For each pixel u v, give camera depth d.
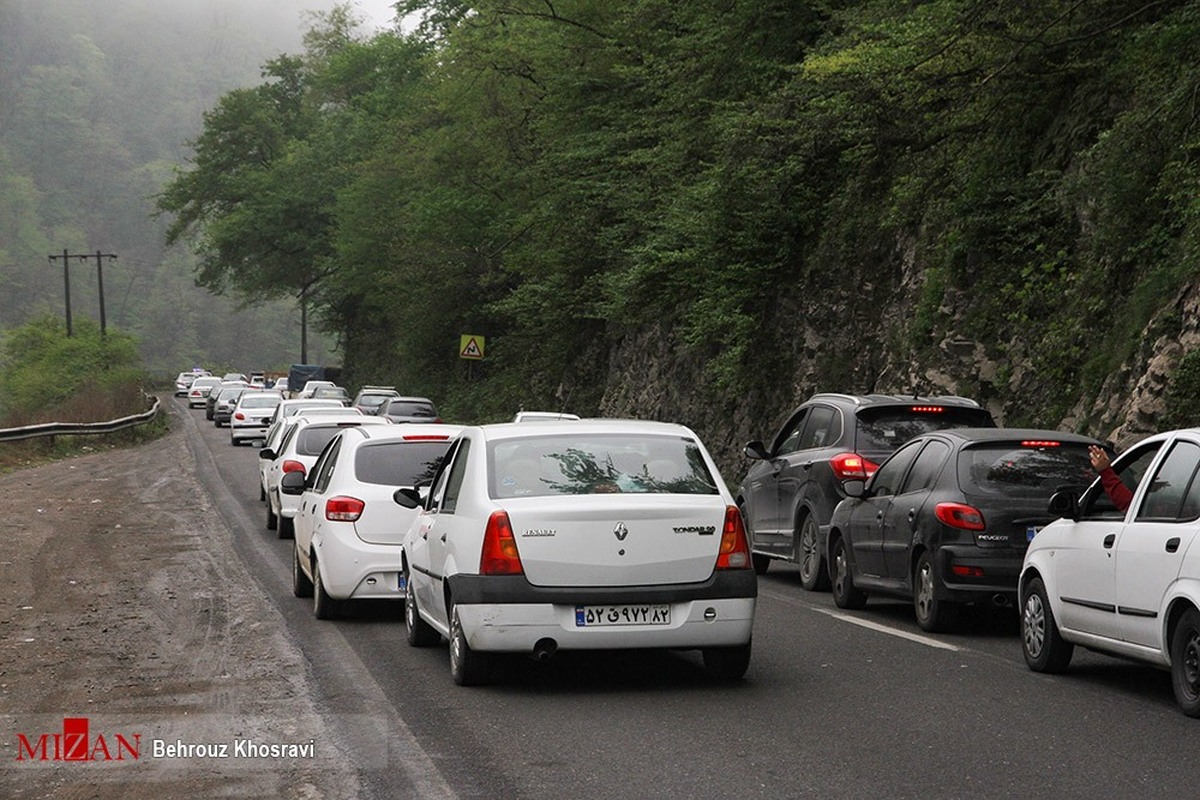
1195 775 6.71
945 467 11.74
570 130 39.84
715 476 9.65
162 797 6.67
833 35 27.70
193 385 100.12
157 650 11.12
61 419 53.75
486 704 8.77
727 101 29.52
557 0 40.19
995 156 22.11
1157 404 15.47
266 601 13.96
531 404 46.91
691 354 32.47
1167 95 17.61
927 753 7.26
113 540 19.89
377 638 11.65
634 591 9.02
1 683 9.85
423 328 58.28
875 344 24.34
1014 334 20.12
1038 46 19.64
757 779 6.75
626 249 32.91
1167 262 16.92
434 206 51.94
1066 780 6.63
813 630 11.88
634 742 7.63
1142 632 8.43
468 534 9.30
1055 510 9.38
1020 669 9.92
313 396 64.06
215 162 88.56
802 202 27.28
